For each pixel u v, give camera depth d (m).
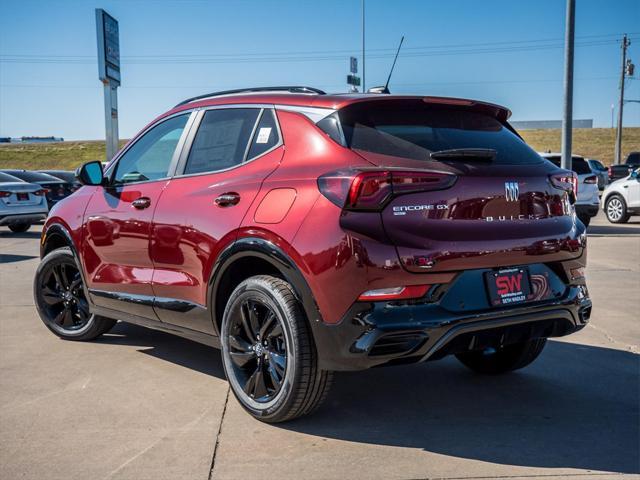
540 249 3.49
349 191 3.11
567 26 13.20
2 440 3.35
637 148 64.12
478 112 3.78
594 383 4.26
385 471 3.01
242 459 3.13
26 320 6.00
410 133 3.43
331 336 3.18
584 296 3.74
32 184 14.34
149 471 3.01
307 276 3.22
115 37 24.12
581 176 14.34
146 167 4.53
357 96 3.54
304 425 3.55
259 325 3.61
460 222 3.24
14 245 12.37
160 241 4.16
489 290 3.32
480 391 4.12
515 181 3.44
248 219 3.53
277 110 3.76
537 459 3.13
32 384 4.22
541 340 4.18
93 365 4.63
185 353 4.93
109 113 23.91
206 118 4.21
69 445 3.29
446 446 3.28
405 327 3.08
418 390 4.14
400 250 3.10
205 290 3.86
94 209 4.80
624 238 12.70
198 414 3.71
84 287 4.95
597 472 2.99
